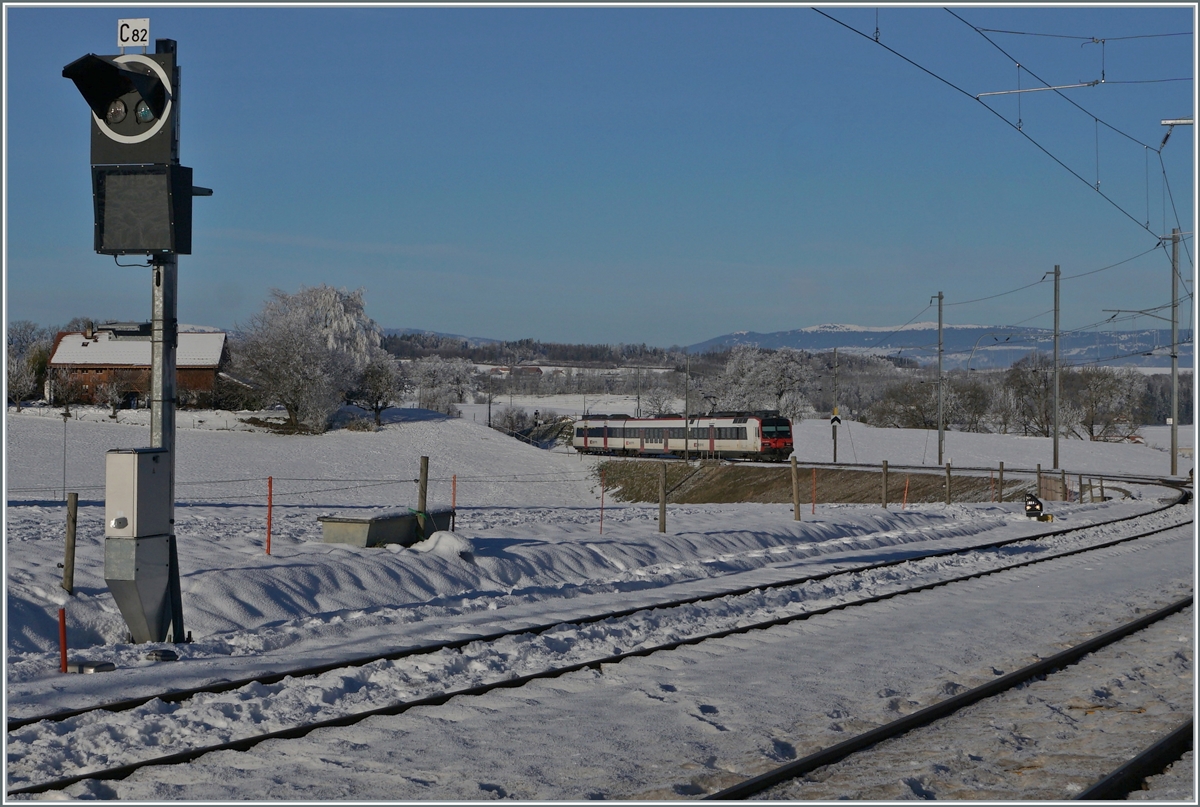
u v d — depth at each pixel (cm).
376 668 1269
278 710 1072
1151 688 1244
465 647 1409
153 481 1367
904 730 1030
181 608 1419
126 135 1326
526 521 3469
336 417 10994
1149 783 873
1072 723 1071
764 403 12988
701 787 852
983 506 4684
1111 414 11719
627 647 1459
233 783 855
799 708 1130
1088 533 3544
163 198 1329
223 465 8225
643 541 2688
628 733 1020
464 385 17162
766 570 2450
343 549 2111
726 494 7138
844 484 6612
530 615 1714
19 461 7506
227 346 11388
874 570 2425
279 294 11775
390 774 884
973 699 1155
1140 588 2155
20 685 1155
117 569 1345
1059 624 1700
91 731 969
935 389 13200
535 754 946
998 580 2294
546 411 14875
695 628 1623
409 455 9350
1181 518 4112
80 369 11031
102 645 1443
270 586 1711
